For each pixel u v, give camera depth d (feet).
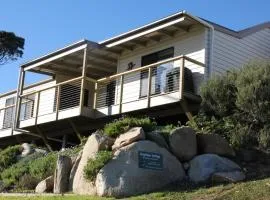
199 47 65.16
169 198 39.83
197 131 51.96
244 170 46.37
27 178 56.95
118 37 71.82
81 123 74.79
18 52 149.18
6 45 145.59
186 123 58.80
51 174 55.57
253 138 49.93
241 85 51.60
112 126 49.85
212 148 48.80
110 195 43.27
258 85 49.83
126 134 47.55
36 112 79.77
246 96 50.21
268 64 52.06
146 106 62.28
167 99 59.67
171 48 69.31
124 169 44.27
